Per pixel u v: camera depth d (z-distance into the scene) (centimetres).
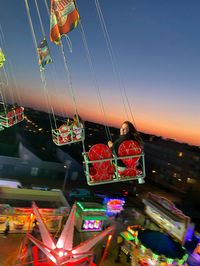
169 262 1938
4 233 2578
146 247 2016
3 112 1209
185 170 6091
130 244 2395
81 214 2931
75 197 4362
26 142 5803
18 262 2048
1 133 5219
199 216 4978
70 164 5278
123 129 749
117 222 3247
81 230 2920
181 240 2498
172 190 6172
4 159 4609
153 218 2906
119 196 4838
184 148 6275
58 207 2903
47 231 1819
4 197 2845
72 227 1780
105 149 712
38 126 8744
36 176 4791
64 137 1005
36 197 2986
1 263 2162
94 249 2555
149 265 1991
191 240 2978
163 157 6612
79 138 1019
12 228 2597
